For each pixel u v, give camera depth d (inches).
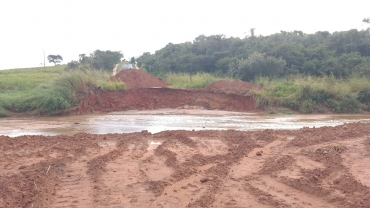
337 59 1391.5
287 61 1409.9
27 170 339.0
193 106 1041.5
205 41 1702.8
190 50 1742.1
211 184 296.8
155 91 1077.8
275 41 1608.0
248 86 1052.5
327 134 492.1
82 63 1581.0
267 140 475.5
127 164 363.6
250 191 280.8
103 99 986.7
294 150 415.5
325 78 1143.0
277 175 319.3
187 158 382.0
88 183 304.3
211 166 354.9
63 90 896.3
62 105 856.9
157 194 275.1
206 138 490.9
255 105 968.9
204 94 1071.0
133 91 1053.8
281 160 366.0
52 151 418.3
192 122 728.3
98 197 269.7
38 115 842.8
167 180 307.0
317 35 1697.8
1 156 396.2
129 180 310.7
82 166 357.7
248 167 349.4
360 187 275.4
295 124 698.8
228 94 1035.3
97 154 406.6
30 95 900.0
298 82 1064.2
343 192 271.4
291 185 291.6
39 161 375.2
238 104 1007.6
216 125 679.7
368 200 249.1
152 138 501.7
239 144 447.2
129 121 747.4
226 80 1116.5
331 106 959.0
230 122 729.0
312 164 353.7
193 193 276.5
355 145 418.3
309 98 969.5
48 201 262.1
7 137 509.4
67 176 323.9
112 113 917.8
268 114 904.9
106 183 302.7
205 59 1567.4
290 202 257.3
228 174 326.3
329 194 266.7
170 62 1632.6
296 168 341.4
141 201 262.1
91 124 700.0
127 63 2620.6
